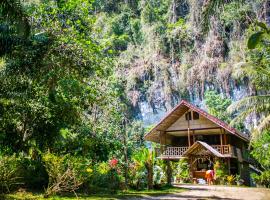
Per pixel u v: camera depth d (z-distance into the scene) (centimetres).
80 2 1597
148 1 5184
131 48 5025
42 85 1308
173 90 4516
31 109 1278
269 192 1535
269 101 1941
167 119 2984
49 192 976
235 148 2909
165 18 5006
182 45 4638
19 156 1259
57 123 1340
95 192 1190
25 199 896
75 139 1378
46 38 1327
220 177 2530
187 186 1919
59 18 1543
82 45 1442
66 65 1377
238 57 3972
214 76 4234
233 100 4003
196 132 3138
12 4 1025
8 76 1266
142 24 5069
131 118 4469
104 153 1427
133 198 1045
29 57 1277
